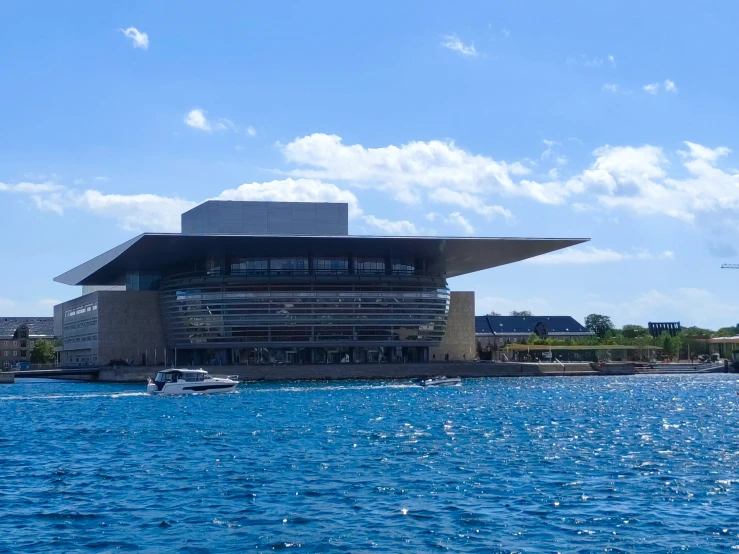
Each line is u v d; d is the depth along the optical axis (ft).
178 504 105.70
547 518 97.86
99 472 128.36
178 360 488.02
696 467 130.93
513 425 195.93
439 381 380.78
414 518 98.12
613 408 249.96
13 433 183.62
